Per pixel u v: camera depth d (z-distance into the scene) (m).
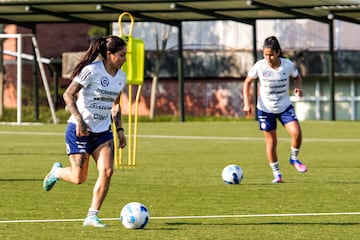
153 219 18.78
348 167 32.09
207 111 86.75
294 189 24.73
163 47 86.38
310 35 85.25
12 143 44.47
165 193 23.70
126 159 35.38
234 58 85.62
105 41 17.34
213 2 58.91
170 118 78.31
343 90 83.56
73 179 18.30
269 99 26.22
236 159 35.66
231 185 25.78
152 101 83.62
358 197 22.88
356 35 84.19
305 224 18.05
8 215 19.41
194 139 48.22
